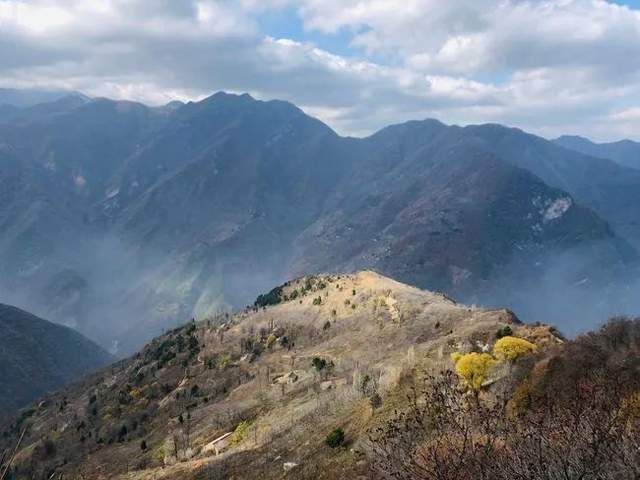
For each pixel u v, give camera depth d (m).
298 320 170.38
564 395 18.08
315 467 35.28
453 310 128.00
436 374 37.47
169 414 123.50
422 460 13.13
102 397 159.88
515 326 62.81
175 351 175.00
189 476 47.34
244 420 86.19
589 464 11.03
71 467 107.62
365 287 177.25
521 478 11.30
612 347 26.66
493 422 14.66
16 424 165.75
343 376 89.00
